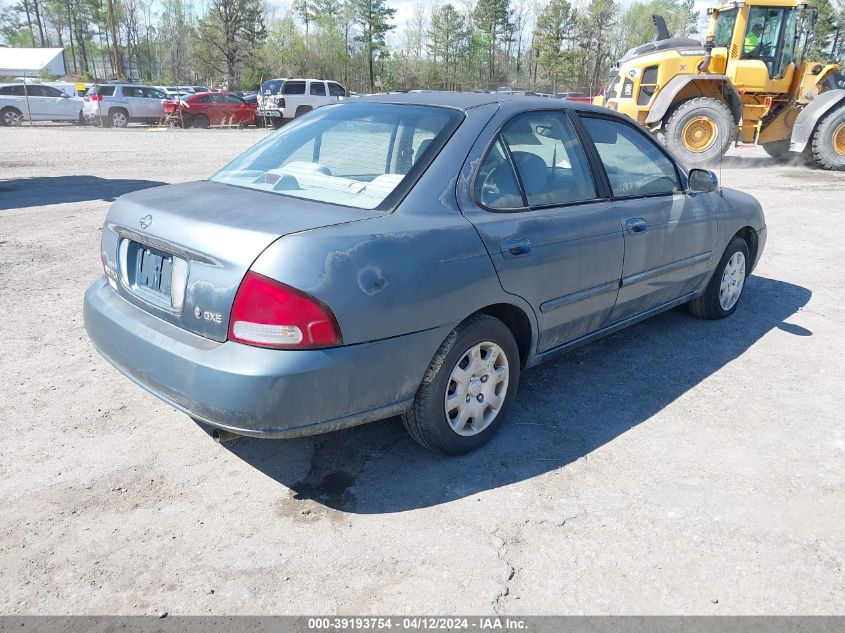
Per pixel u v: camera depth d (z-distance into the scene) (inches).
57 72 1534.2
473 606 94.1
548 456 131.3
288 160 135.5
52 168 522.6
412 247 109.6
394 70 3068.4
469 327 120.3
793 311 217.9
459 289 115.6
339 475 124.1
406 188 117.6
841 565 103.2
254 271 99.4
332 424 106.3
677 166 177.9
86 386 155.6
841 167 550.0
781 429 142.5
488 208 125.1
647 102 566.9
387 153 127.4
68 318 196.5
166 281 113.7
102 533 107.3
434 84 3075.8
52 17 3661.4
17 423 138.4
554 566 101.9
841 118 533.0
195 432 137.6
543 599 95.6
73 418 141.3
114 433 136.3
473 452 132.0
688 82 522.0
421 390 118.0
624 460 130.3
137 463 126.4
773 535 109.4
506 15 3361.2
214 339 104.7
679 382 164.9
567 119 148.6
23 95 1022.4
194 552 103.6
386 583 98.0
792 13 520.7
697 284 191.9
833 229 332.2
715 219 186.2
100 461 126.6
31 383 155.9
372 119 136.9
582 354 181.6
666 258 169.5
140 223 117.9
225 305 102.0
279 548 104.9
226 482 121.4
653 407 151.9
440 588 97.2
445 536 108.0
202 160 590.6
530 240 128.7
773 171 562.6
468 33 3102.9
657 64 550.0
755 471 127.0
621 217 152.0
